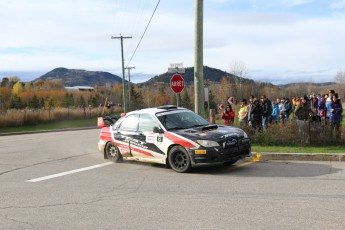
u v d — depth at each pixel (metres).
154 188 8.30
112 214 6.50
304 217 5.89
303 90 87.56
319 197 7.00
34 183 9.37
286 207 6.46
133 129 11.38
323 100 18.64
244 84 83.81
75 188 8.62
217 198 7.25
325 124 13.14
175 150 10.05
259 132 13.71
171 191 7.97
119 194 7.88
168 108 11.43
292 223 5.64
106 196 7.76
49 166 11.84
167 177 9.45
